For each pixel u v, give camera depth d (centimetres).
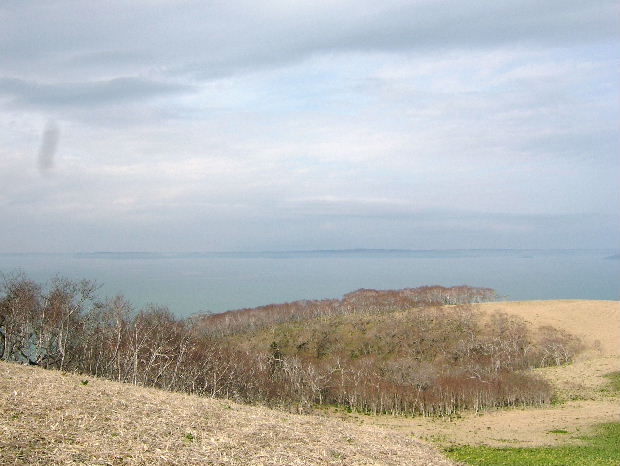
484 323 10950
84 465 1248
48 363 4334
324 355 10350
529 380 6862
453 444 3994
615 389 6675
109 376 4609
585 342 9544
